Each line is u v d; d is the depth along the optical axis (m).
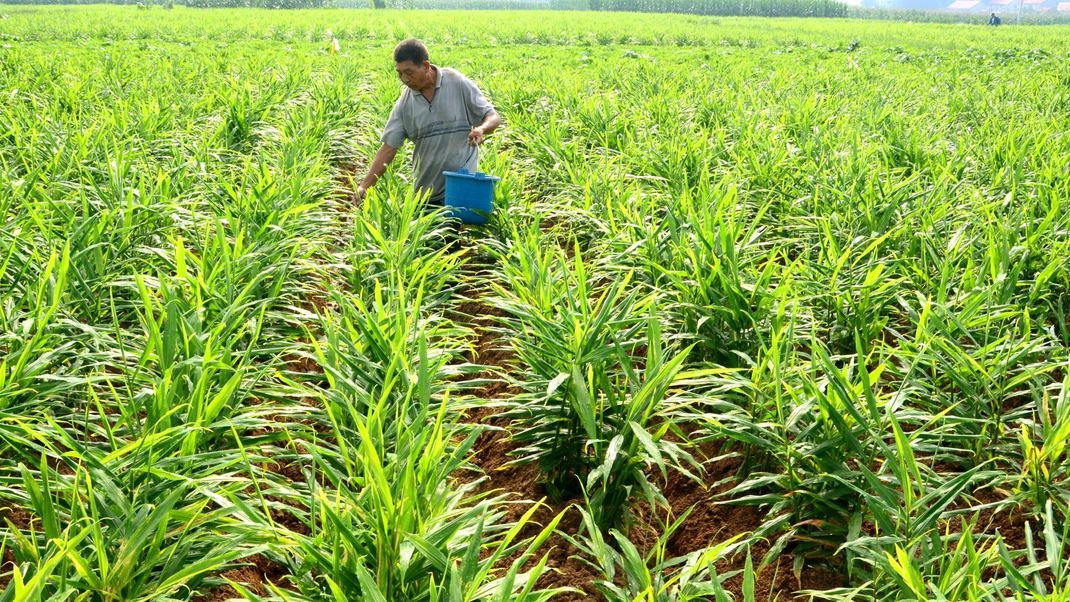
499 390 4.85
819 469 3.50
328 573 2.66
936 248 5.68
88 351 4.25
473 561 2.57
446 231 6.66
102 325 4.44
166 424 3.10
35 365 3.61
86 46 24.91
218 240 4.86
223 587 3.21
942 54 28.39
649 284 5.18
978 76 18.16
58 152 6.49
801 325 4.81
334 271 5.98
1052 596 2.51
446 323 5.09
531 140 9.60
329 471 3.10
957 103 12.41
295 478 3.96
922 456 4.12
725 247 4.84
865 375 3.34
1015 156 7.66
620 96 14.23
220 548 2.82
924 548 3.00
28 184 5.98
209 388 3.61
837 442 3.40
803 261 5.67
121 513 2.90
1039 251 5.26
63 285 3.98
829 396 3.53
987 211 5.63
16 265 4.61
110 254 5.00
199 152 7.54
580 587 3.39
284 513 3.65
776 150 8.20
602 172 7.66
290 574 3.13
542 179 8.77
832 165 7.74
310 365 5.03
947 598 2.69
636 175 7.98
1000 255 5.17
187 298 4.37
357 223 5.84
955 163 7.91
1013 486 3.71
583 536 3.65
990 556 2.90
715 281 4.65
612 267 5.44
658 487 4.03
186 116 10.08
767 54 28.33
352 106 12.35
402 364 3.72
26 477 2.80
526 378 4.42
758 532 3.45
